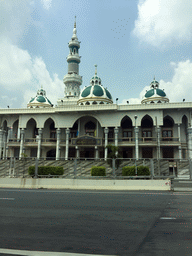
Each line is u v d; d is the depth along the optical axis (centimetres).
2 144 5428
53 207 848
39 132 5031
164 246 417
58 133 4947
